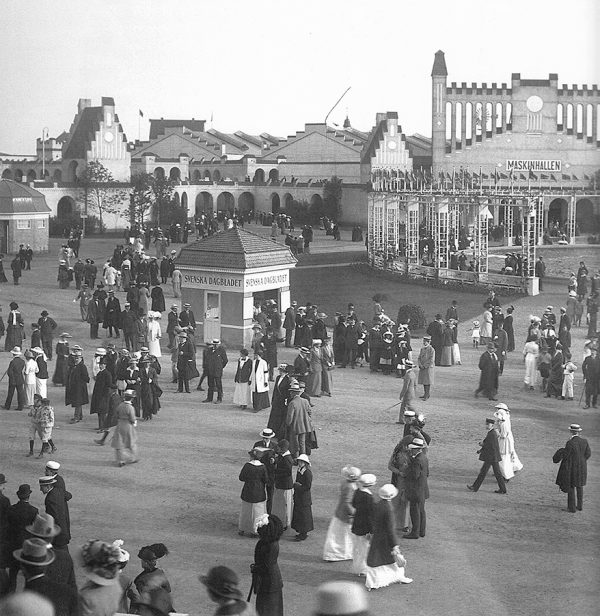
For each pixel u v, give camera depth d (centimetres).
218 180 9244
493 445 2181
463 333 4231
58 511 1642
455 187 6088
